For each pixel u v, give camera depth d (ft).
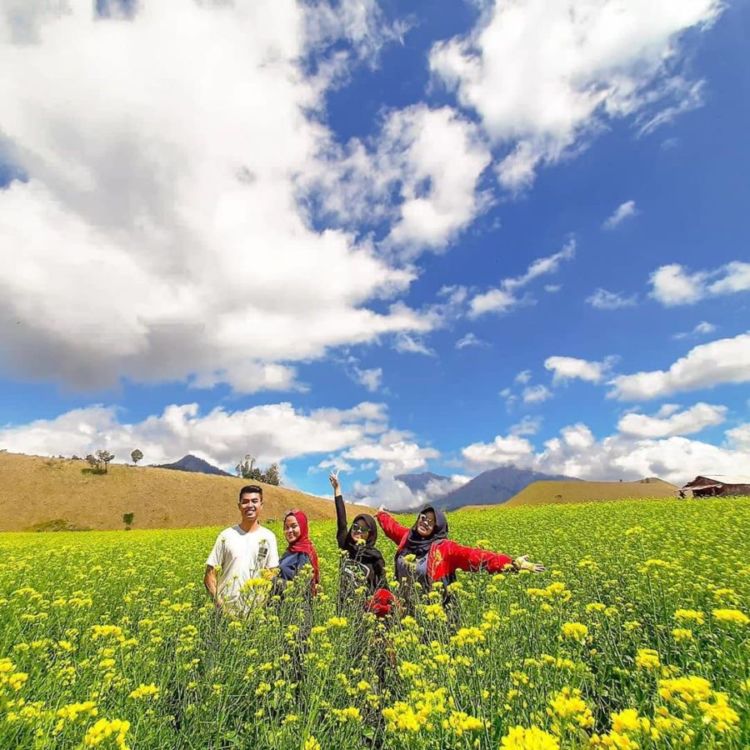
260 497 20.36
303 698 12.23
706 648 13.42
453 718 9.29
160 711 12.11
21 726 9.85
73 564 35.17
